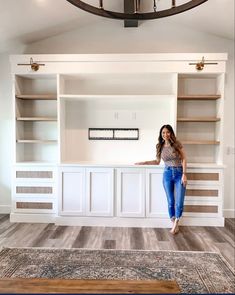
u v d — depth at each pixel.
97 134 4.27
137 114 4.25
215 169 3.80
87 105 4.27
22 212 3.98
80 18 3.94
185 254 2.91
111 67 3.79
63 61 3.83
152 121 4.24
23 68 3.88
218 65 3.76
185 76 4.02
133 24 4.11
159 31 4.23
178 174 3.58
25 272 2.51
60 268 2.58
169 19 4.13
